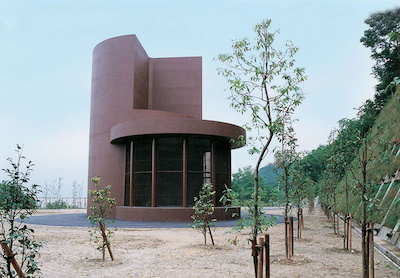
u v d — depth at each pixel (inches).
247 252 476.1
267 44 262.4
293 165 611.5
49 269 377.7
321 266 390.0
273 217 267.1
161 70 1328.7
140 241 583.2
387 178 792.3
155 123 997.8
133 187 1061.1
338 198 1267.2
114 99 1184.8
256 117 266.2
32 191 236.2
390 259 432.5
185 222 960.9
